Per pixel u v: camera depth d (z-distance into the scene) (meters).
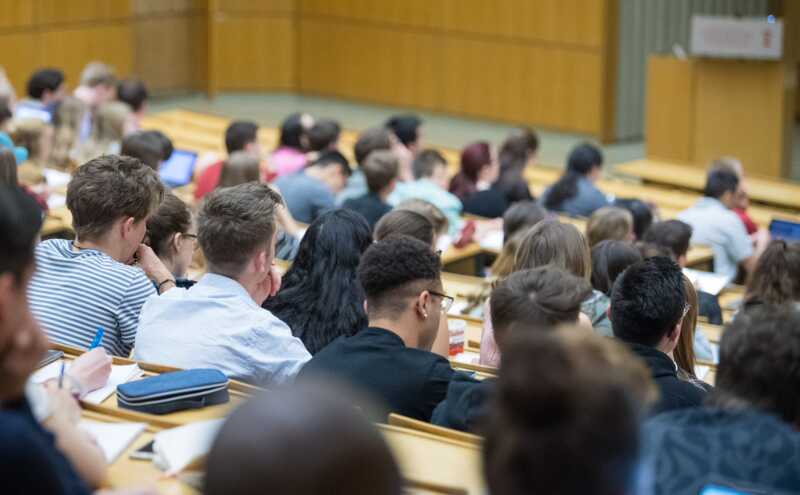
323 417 1.71
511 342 1.96
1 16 20.25
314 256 5.76
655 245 7.99
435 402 4.47
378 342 4.60
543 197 12.29
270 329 5.00
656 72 17.02
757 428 3.08
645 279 4.99
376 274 4.71
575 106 20.25
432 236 6.62
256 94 23.62
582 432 1.82
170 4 22.47
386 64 22.41
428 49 21.78
